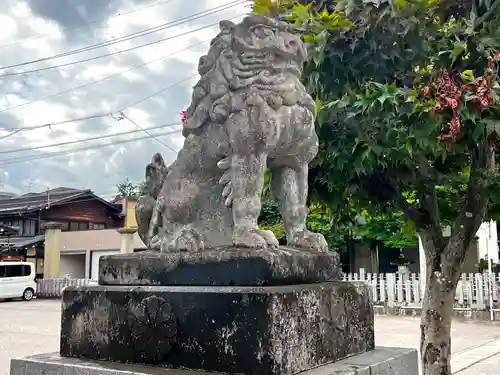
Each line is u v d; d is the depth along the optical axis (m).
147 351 2.04
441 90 2.77
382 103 3.06
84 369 2.03
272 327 1.80
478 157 3.69
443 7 3.36
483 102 2.66
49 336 10.28
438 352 4.04
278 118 2.21
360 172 3.65
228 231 2.30
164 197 2.42
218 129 2.30
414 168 3.94
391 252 18.30
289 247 2.31
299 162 2.41
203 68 2.39
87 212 26.09
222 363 1.87
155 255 2.21
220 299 1.91
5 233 22.72
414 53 3.30
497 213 4.36
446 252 4.02
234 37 2.27
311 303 2.00
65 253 22.59
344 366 2.01
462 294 12.79
